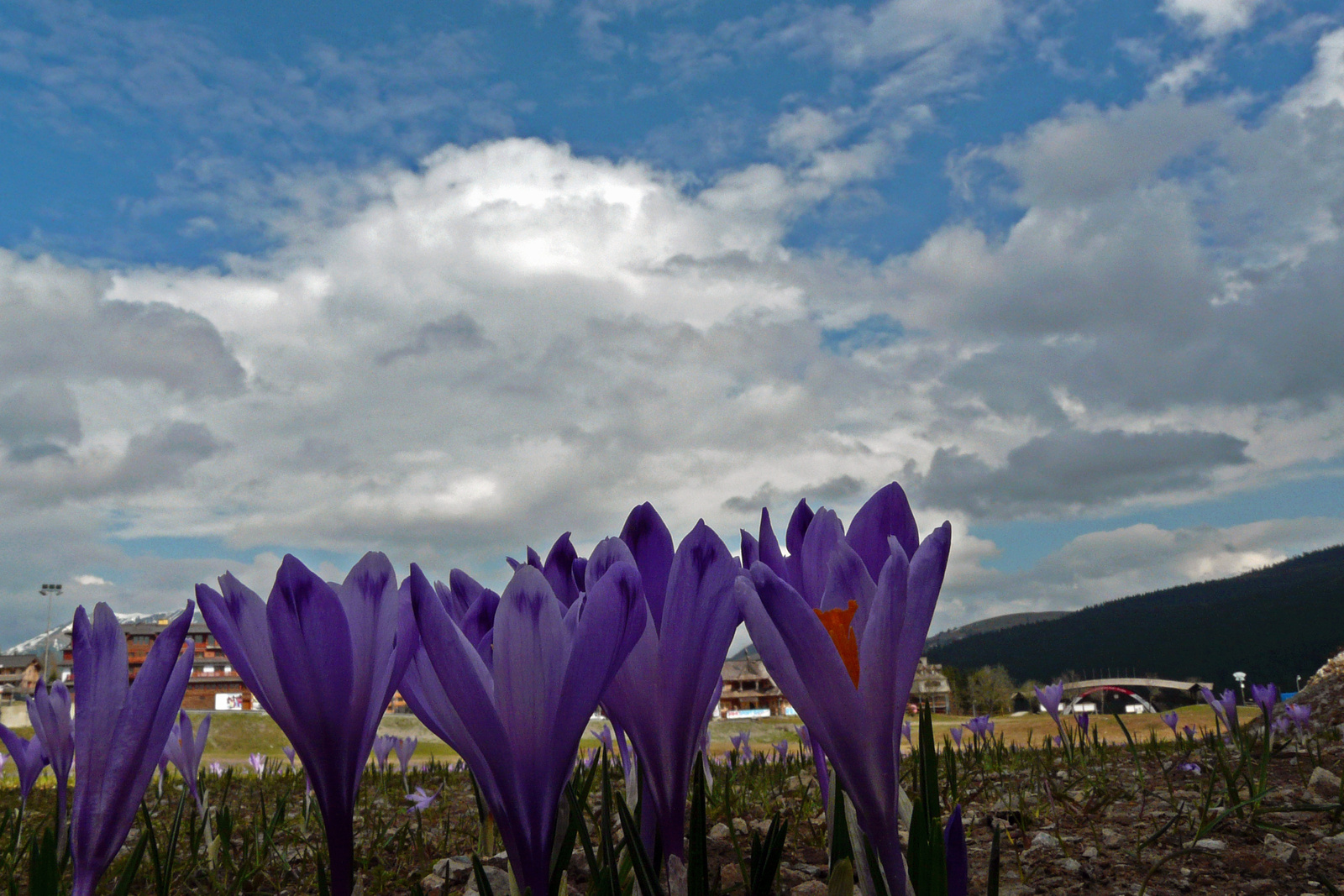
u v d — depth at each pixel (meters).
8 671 80.44
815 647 0.93
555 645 1.03
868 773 0.94
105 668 1.19
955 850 1.11
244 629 1.14
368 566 1.15
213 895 3.18
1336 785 4.23
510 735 1.02
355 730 1.12
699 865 1.40
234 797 6.21
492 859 3.22
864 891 1.18
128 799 1.18
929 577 0.98
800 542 1.23
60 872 1.53
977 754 6.17
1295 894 2.71
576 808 1.40
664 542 1.30
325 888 1.39
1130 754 6.32
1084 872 2.95
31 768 2.69
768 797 4.57
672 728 1.20
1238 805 3.37
